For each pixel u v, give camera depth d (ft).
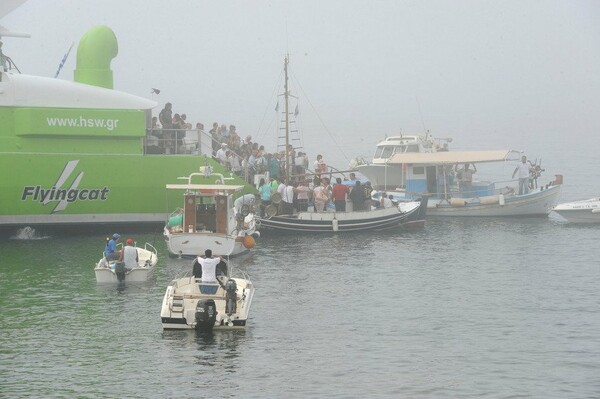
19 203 209.87
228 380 111.75
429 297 155.84
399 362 119.44
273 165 239.30
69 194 212.64
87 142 213.46
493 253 199.93
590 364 118.83
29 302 148.97
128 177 216.13
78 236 214.28
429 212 263.49
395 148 286.05
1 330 132.36
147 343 125.70
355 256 195.11
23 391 108.27
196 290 132.26
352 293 158.40
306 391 108.58
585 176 416.05
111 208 216.74
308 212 226.38
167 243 193.77
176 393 107.55
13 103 208.03
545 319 141.59
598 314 144.56
